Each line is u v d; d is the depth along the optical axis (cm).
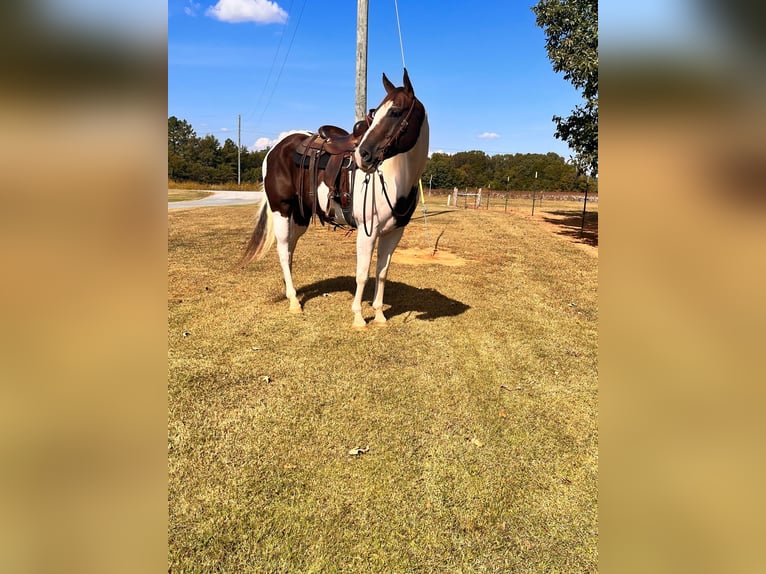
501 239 990
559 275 661
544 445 251
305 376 314
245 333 383
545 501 210
